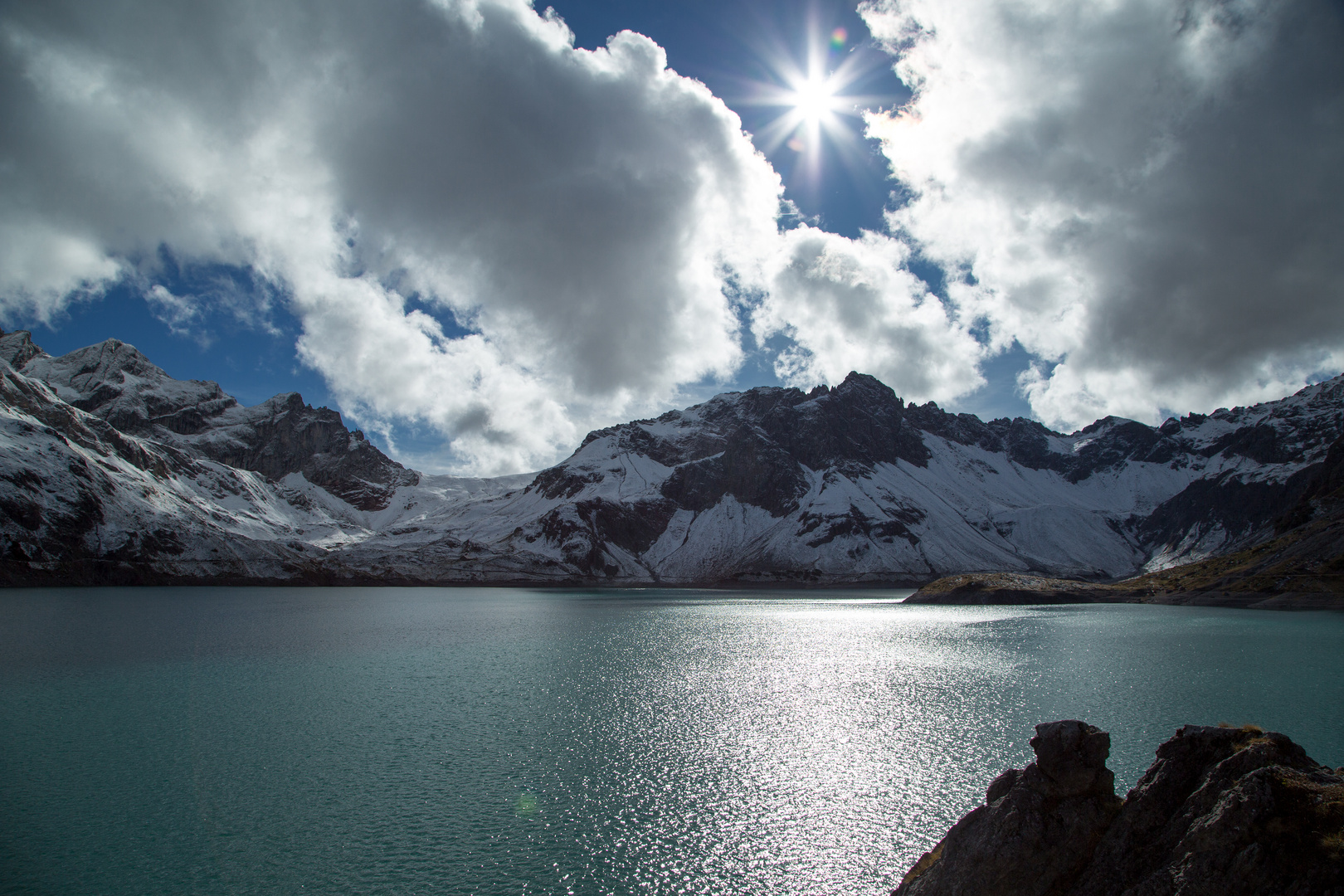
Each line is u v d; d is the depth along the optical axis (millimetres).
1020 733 64000
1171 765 29016
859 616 188250
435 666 103438
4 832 44969
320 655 115688
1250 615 171500
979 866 28594
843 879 38875
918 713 71625
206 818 47031
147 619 167625
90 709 75875
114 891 38188
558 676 94750
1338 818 23844
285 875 39656
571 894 37375
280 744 62625
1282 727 62875
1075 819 28625
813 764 56250
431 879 39000
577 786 52125
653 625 168000
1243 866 23938
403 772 55312
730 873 39656
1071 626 150750
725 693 82625
